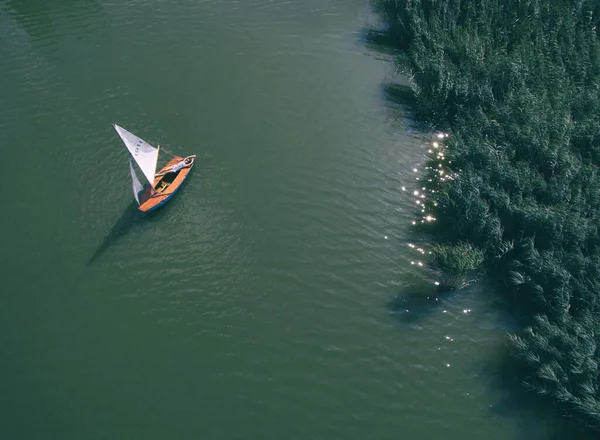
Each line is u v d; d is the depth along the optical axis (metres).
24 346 35.72
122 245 41.31
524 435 31.42
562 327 33.97
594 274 35.47
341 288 38.97
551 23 56.34
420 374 34.28
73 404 32.97
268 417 32.44
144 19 65.25
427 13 60.00
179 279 39.25
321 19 65.81
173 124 51.28
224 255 40.81
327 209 44.25
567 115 44.78
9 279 39.34
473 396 33.19
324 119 52.19
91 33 62.97
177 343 35.88
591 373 31.31
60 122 51.47
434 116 52.31
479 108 49.12
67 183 45.78
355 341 35.97
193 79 56.53
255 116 52.34
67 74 57.09
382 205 44.59
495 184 42.06
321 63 59.06
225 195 45.06
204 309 37.66
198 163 47.56
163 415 32.50
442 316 37.12
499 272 39.47
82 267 40.00
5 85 55.69
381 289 38.88
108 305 37.91
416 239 42.00
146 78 56.66
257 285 39.09
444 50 55.28
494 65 52.03
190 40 61.97
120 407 32.84
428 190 45.62
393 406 32.84
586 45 52.41
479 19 56.72
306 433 31.80
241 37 62.59
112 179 46.00
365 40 62.41
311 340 36.06
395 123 51.91
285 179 46.50
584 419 31.67
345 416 32.44
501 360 34.69
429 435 31.61
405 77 56.62
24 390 33.62
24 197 44.66
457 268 37.22
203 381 34.03
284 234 42.38
